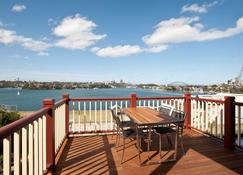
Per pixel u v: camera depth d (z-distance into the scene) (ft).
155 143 14.49
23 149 6.40
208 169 10.14
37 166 7.79
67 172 9.83
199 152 12.64
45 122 9.43
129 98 18.02
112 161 11.23
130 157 11.84
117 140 14.34
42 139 8.87
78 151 12.91
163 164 10.81
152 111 14.21
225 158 11.63
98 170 10.05
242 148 12.73
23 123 5.93
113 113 13.84
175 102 20.13
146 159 11.49
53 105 10.00
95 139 15.80
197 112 17.95
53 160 10.01
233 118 12.97
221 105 14.96
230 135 13.02
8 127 4.99
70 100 17.03
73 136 16.67
